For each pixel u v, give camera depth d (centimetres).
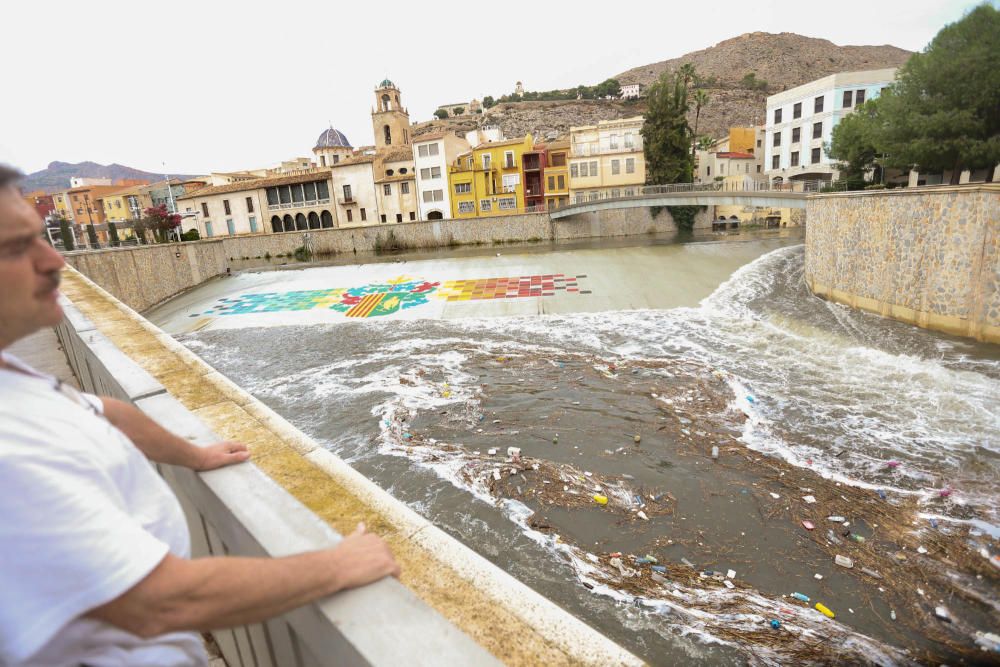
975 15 2775
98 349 324
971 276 1750
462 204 5781
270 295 3328
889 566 830
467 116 15038
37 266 97
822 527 930
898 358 1694
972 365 1580
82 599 82
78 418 99
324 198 6128
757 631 709
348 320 2694
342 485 203
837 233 2398
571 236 5422
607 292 2864
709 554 873
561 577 823
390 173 6053
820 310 2306
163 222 5256
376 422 1431
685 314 2423
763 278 2975
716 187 4453
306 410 1573
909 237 1956
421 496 1062
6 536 77
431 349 2098
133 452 113
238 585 95
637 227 5622
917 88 2991
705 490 1051
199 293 3650
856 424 1316
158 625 89
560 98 16538
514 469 1143
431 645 102
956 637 698
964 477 1073
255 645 180
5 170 90
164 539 112
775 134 6069
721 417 1377
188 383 322
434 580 158
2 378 89
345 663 109
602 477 1106
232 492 152
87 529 82
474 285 3191
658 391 1555
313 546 127
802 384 1581
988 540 875
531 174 5872
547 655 137
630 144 5653
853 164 4284
